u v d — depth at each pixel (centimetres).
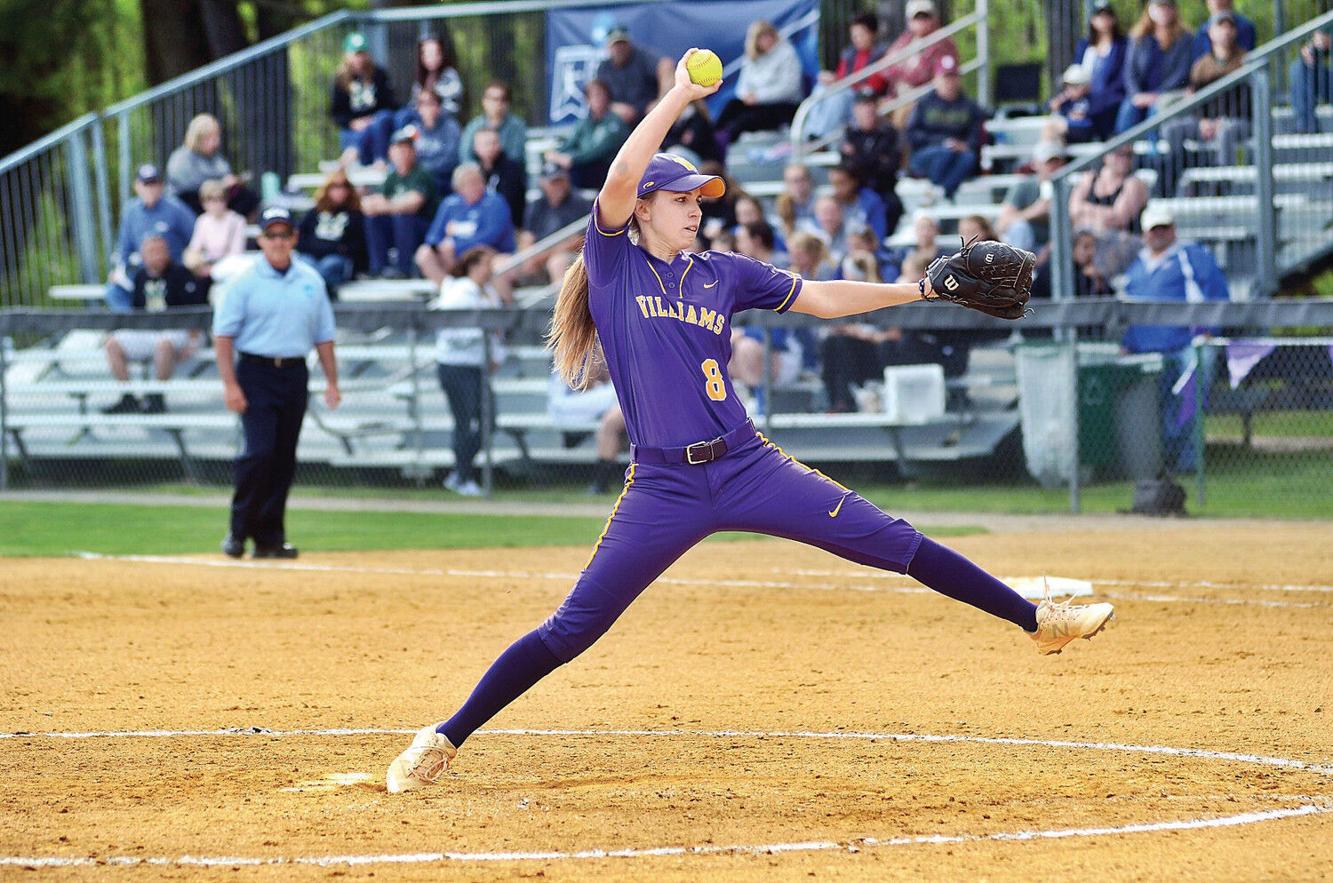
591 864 1584
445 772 2006
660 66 7200
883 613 3491
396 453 6519
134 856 1630
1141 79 6862
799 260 5972
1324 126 6712
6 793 1922
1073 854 1614
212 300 7038
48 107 11425
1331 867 1562
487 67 8288
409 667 2914
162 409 6875
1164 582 3797
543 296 6506
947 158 6994
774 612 3525
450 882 1527
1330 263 6869
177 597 3788
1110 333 5612
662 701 2569
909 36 7456
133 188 8344
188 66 9938
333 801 1869
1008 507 5441
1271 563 4094
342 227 7262
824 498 1869
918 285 1953
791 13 7638
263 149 8062
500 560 4484
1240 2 8038
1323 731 2262
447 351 6088
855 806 1830
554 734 2306
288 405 4447
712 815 1789
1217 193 6581
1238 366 5266
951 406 5875
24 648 3112
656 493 1861
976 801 1850
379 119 7944
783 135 7512
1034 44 8375
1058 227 5944
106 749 2208
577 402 6109
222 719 2441
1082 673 2753
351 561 4475
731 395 1878
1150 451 5600
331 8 11419
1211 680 2670
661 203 1878
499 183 7175
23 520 5512
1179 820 1753
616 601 1864
